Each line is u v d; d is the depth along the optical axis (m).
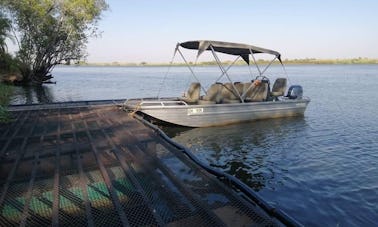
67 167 4.47
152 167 4.45
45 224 2.87
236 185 3.68
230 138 9.26
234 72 64.88
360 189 5.70
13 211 3.15
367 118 12.73
